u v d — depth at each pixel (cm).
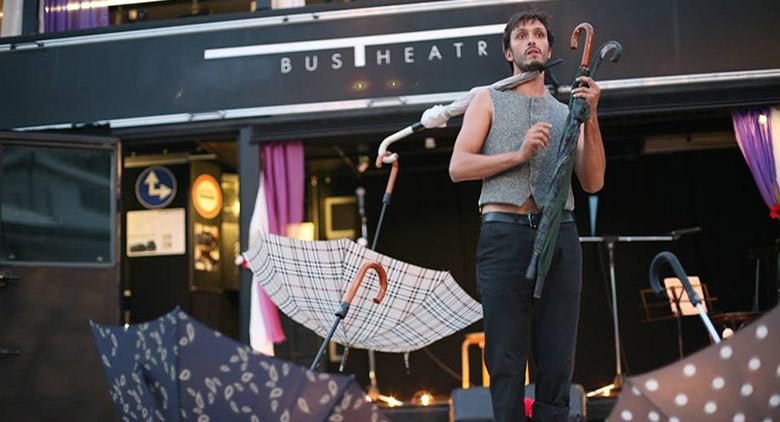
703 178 842
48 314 591
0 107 630
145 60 620
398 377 842
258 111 603
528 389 387
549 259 254
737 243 830
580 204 852
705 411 177
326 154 821
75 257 605
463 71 586
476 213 870
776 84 566
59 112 624
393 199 885
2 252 592
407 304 306
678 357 819
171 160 884
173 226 880
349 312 313
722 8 572
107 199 614
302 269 312
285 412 190
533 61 283
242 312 601
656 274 288
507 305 267
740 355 176
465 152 276
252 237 603
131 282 877
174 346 196
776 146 573
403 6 595
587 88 266
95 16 648
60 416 582
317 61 601
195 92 611
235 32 612
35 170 609
